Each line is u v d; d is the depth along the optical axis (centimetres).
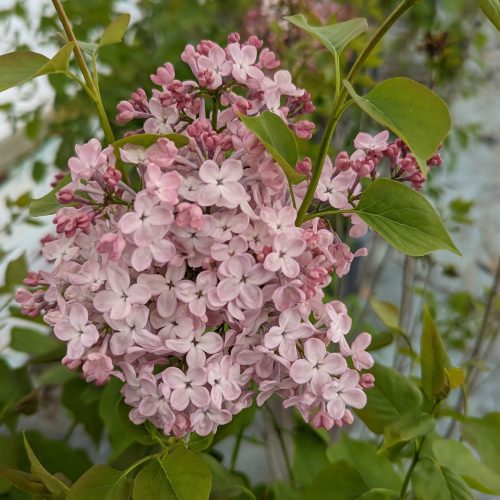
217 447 65
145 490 31
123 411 35
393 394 40
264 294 29
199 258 29
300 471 47
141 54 59
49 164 69
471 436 39
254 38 33
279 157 28
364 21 33
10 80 30
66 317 30
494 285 54
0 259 56
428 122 28
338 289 63
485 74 93
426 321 36
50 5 64
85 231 30
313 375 30
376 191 31
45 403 65
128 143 30
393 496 40
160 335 29
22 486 33
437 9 80
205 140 29
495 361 79
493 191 105
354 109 66
